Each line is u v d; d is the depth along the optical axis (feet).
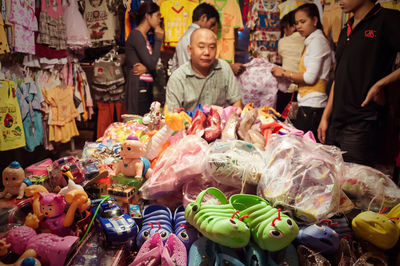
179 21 12.80
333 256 3.52
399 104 7.18
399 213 3.57
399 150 7.71
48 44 11.21
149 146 4.67
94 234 3.58
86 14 13.70
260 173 3.62
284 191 3.38
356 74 6.98
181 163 3.79
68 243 2.92
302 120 10.09
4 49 8.78
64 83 13.05
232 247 3.05
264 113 5.41
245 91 11.10
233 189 3.85
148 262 3.12
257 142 4.68
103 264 3.10
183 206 3.95
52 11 11.43
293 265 3.18
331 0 10.72
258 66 11.00
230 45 12.98
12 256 3.04
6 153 11.82
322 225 3.39
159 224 3.58
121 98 14.11
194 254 3.25
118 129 6.17
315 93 9.72
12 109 9.60
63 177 3.92
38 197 3.24
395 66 7.79
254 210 3.14
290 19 11.29
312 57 9.48
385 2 7.60
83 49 13.73
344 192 4.19
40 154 13.55
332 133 7.93
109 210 3.46
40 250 2.88
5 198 3.75
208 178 3.79
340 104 7.42
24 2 9.61
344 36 7.48
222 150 3.73
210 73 7.61
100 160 5.09
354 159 7.35
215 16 10.45
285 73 10.37
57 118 12.32
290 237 2.93
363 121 7.11
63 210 3.26
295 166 3.52
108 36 13.66
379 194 3.97
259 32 12.84
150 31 12.89
